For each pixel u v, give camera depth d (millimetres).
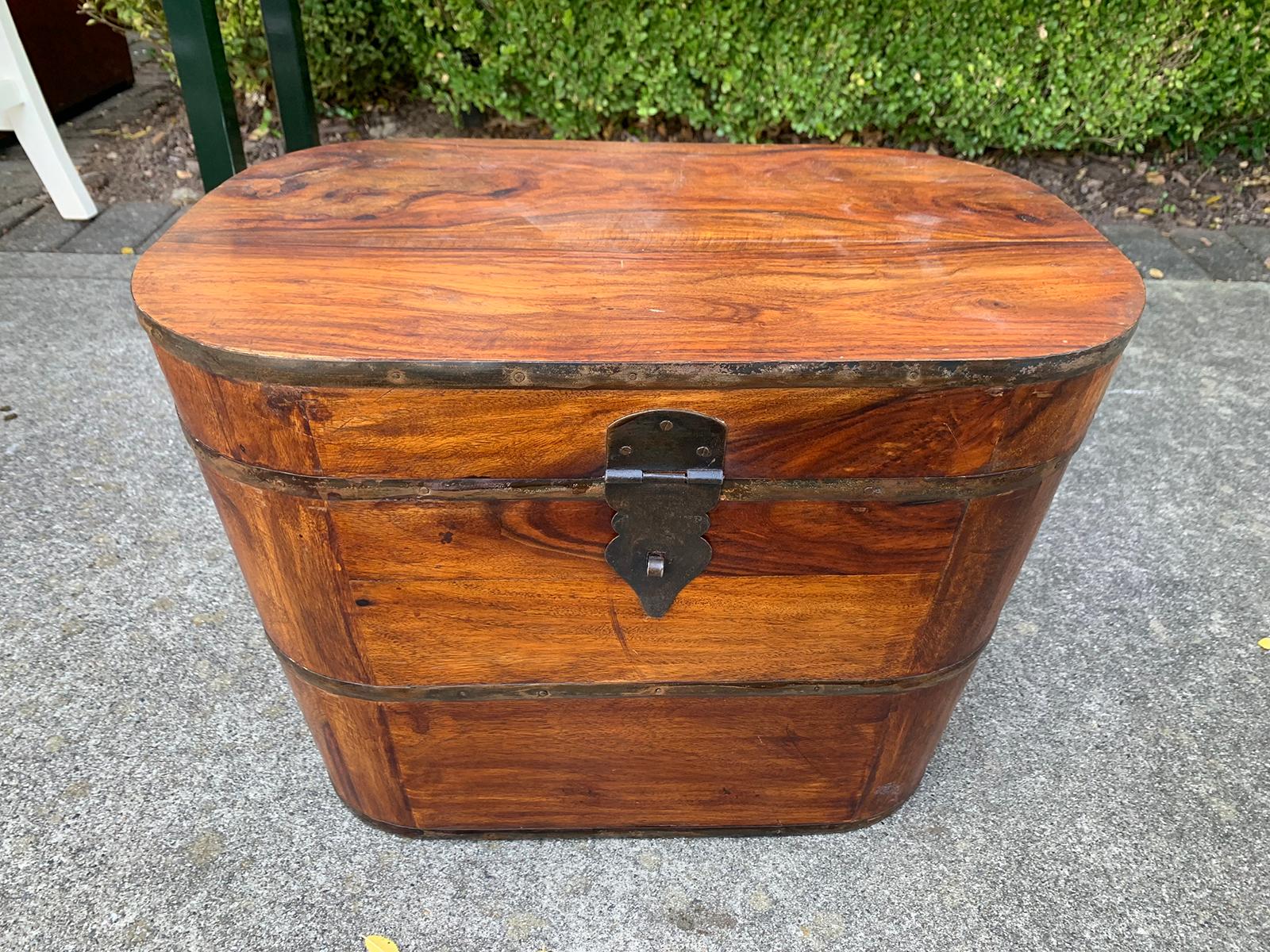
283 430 876
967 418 898
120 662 1551
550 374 840
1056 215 1210
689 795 1265
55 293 2598
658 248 1082
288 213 1140
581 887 1248
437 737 1168
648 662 1100
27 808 1303
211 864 1248
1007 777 1422
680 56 3025
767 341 880
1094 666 1628
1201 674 1611
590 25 2930
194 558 1774
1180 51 3096
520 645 1071
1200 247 3104
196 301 916
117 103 3863
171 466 2006
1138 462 2150
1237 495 2051
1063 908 1231
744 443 905
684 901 1233
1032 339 894
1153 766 1441
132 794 1335
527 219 1153
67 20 3588
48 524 1829
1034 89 3104
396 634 1053
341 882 1237
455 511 942
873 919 1216
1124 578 1824
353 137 3395
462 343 859
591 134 3262
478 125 3424
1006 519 998
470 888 1240
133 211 3076
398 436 881
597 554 988
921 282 1013
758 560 1003
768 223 1166
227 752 1410
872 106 3156
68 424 2111
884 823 1352
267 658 1576
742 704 1152
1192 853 1307
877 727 1192
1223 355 2541
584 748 1193
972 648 1147
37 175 3305
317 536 960
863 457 921
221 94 1716
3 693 1479
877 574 1025
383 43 3254
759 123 3180
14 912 1168
